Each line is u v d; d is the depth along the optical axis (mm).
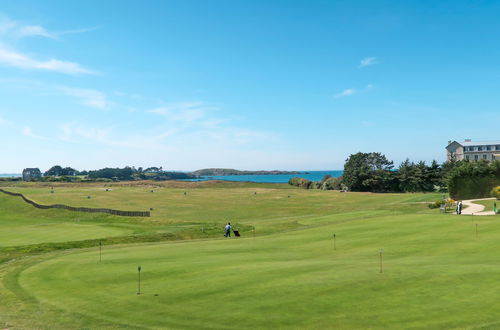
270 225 51500
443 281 16859
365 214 57688
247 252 27844
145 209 80500
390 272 18781
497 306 13828
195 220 64375
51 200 97875
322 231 37406
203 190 139875
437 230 31578
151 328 13375
